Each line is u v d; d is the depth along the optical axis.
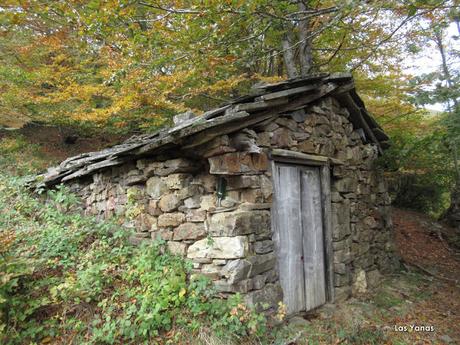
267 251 3.80
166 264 3.82
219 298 3.49
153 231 4.20
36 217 5.29
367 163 6.35
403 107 8.11
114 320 3.29
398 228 9.40
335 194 5.15
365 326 4.11
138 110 7.47
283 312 3.46
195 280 3.60
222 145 3.49
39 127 12.39
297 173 4.58
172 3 4.49
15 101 7.96
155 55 5.34
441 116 6.59
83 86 7.15
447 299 5.48
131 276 3.78
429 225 9.99
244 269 3.43
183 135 3.32
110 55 6.46
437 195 11.26
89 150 11.61
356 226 5.62
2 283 3.13
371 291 5.45
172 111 7.75
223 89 7.73
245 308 3.22
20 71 7.77
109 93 7.02
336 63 8.19
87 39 6.63
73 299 3.50
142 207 4.32
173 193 3.97
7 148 9.62
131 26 4.52
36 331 3.18
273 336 3.48
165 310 3.37
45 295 3.55
